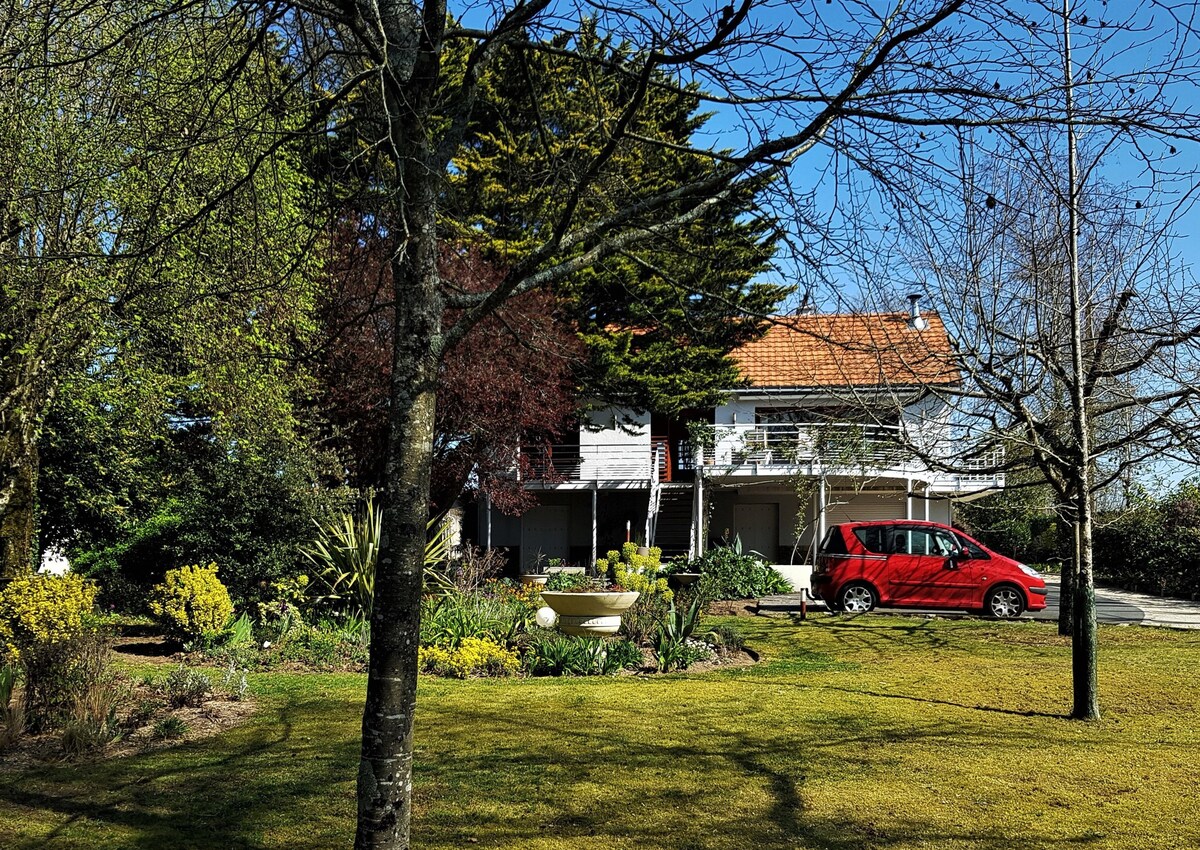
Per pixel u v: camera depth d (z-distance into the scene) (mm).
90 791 6332
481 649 11828
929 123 4574
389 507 4426
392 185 5508
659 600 15492
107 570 16938
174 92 5898
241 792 6336
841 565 19625
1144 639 15164
